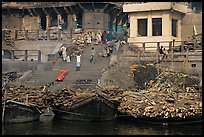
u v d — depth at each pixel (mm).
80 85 29688
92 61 34219
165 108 24375
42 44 43406
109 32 46438
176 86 29297
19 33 46719
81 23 50188
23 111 23938
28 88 27156
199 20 43156
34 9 51062
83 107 25062
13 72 32781
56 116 26438
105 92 26891
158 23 41219
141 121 25172
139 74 31359
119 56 34219
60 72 32156
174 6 40969
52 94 26000
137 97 26328
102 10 48000
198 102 25484
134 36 42062
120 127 23453
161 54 33500
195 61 31953
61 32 45781
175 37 41781
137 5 41594
